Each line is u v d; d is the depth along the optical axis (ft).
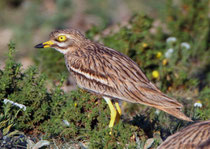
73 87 50.49
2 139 30.94
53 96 36.55
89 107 36.35
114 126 32.53
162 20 65.36
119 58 35.63
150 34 60.90
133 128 34.19
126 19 82.33
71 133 34.09
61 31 38.40
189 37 60.75
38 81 35.94
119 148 31.12
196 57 58.34
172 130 36.09
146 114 39.24
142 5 86.53
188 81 48.16
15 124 33.30
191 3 63.57
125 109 43.01
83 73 36.17
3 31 80.59
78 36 38.11
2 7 90.07
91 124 35.88
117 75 34.60
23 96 34.78
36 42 75.10
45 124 35.01
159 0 86.38
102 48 37.24
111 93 34.78
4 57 55.67
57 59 52.60
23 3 92.27
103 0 89.86
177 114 31.78
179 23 62.03
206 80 53.01
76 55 37.29
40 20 84.48
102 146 31.24
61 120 35.29
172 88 47.85
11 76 35.58
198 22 62.08
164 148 26.08
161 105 32.68
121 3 89.15
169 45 55.83
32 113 35.06
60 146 32.60
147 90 33.63
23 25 82.64
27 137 33.01
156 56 50.62
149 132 35.19
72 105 35.65
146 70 49.70
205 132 26.55
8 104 33.32
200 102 40.70
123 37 50.14
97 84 35.37
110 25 81.41
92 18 86.33
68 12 87.86
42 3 92.53
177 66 52.95
